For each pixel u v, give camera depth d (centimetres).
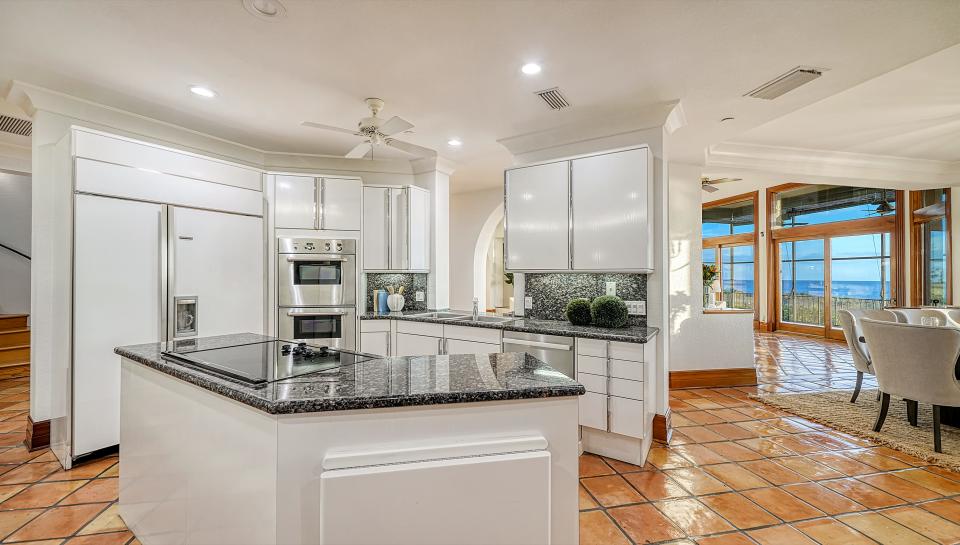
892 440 312
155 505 178
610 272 317
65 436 265
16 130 385
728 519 216
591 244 325
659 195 318
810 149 505
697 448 306
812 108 379
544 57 240
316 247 400
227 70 256
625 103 302
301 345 209
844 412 379
